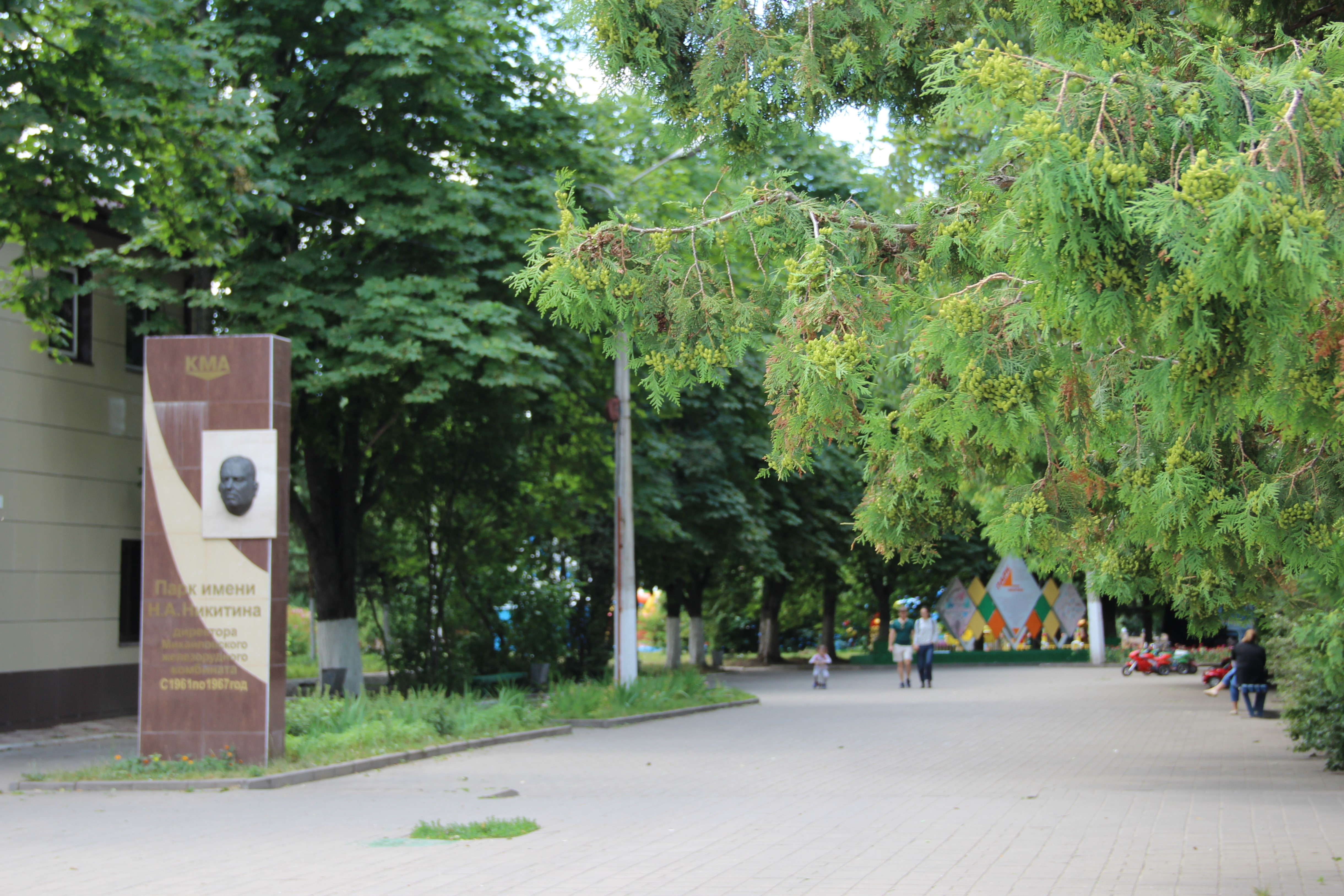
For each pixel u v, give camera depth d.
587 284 5.99
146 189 17.25
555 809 12.37
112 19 15.78
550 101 23.73
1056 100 4.52
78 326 23.39
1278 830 10.77
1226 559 7.42
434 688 29.61
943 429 5.39
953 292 6.08
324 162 21.77
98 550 23.62
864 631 66.06
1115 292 4.12
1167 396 4.41
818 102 7.56
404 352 20.38
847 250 6.02
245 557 15.20
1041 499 7.19
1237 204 3.70
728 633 62.50
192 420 15.41
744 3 7.26
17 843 10.49
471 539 31.16
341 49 21.97
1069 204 4.00
